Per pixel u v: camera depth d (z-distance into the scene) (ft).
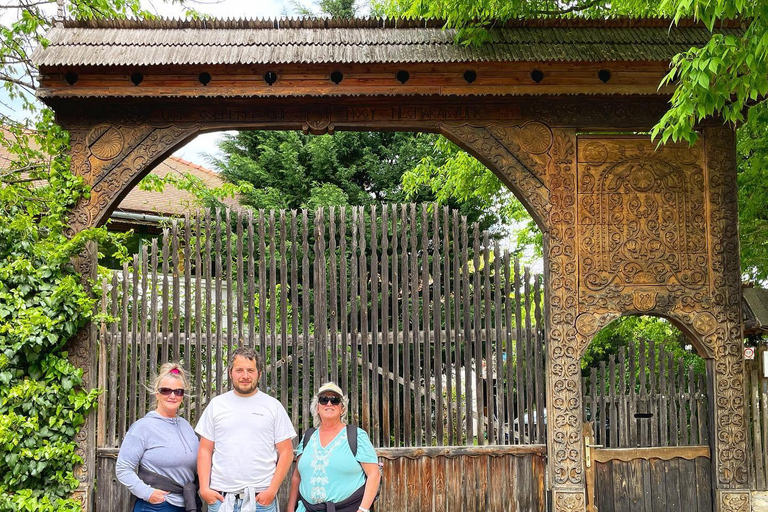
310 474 14.16
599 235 21.39
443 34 21.25
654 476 21.44
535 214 21.40
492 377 21.52
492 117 21.45
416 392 21.21
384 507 20.71
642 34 21.53
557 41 21.15
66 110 20.99
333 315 21.17
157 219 35.22
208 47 20.58
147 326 21.27
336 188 38.24
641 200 21.54
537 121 21.52
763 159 27.40
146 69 20.18
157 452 14.49
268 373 25.55
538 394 21.50
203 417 14.76
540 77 20.92
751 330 24.08
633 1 28.55
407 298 21.48
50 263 19.86
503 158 21.42
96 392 20.11
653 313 21.34
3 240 19.85
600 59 20.47
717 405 21.17
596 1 29.73
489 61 20.48
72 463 19.84
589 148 21.59
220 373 20.99
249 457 14.29
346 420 21.45
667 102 21.52
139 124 21.06
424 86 20.52
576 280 21.26
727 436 21.12
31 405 19.39
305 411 20.72
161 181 32.81
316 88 20.44
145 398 20.72
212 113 21.15
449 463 21.02
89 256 20.67
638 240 21.44
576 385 21.02
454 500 20.90
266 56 20.26
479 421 21.35
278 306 32.01
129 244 36.37
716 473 21.07
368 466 14.25
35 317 19.10
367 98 20.74
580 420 20.97
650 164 21.65
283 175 40.60
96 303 20.59
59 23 21.16
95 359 20.63
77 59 20.03
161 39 20.83
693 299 21.36
